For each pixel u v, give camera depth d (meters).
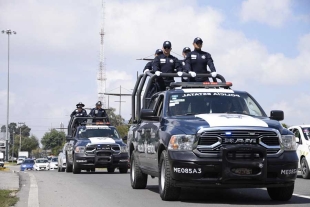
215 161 14.63
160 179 16.64
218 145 14.75
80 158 33.88
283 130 15.40
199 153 14.76
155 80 22.11
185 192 18.73
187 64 22.19
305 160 26.95
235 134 14.76
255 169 14.70
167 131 15.89
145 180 20.50
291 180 15.23
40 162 83.50
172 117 16.75
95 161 33.84
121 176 30.33
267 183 14.86
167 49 22.80
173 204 15.45
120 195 18.53
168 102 17.52
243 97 17.86
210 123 15.07
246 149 14.65
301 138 27.92
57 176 30.61
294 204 15.27
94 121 42.00
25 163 85.38
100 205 15.91
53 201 17.12
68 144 37.69
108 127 37.47
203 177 14.80
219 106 17.34
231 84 18.84
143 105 20.92
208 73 21.81
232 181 14.69
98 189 21.06
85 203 16.48
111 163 34.06
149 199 17.02
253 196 17.47
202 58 22.19
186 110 17.22
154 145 17.20
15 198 17.59
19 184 23.55
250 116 16.45
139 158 19.89
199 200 16.39
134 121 22.16
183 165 14.86
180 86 18.70
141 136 19.45
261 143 14.84
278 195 16.05
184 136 15.07
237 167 14.60
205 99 17.55
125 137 35.81
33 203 16.56
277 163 14.87
